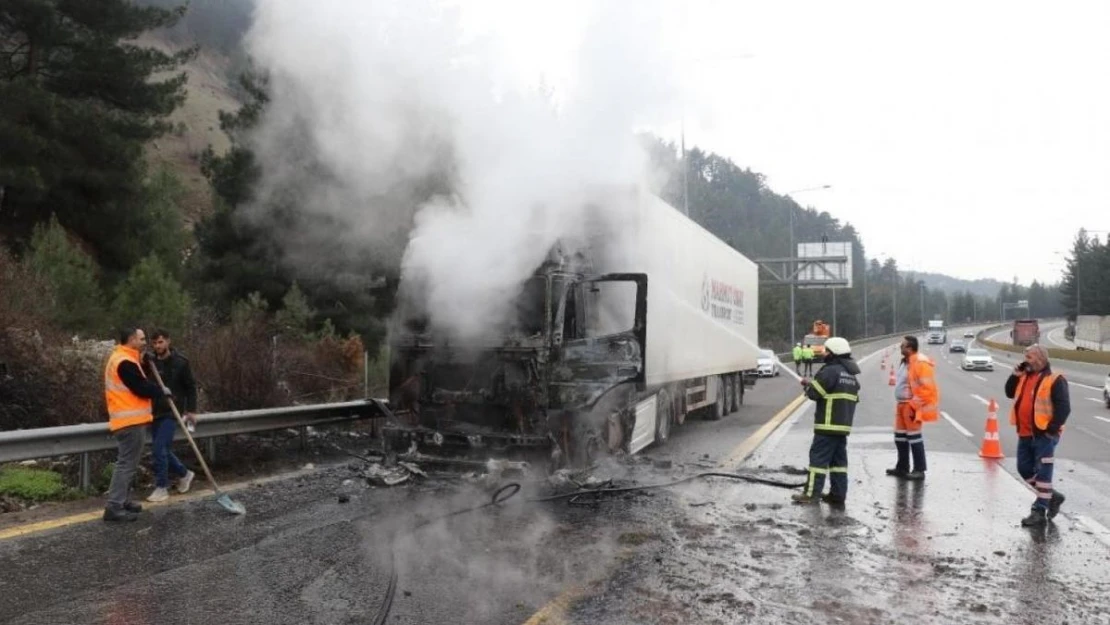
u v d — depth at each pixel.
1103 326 67.19
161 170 20.66
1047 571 5.86
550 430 8.77
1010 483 9.23
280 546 6.12
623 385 9.95
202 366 10.41
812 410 18.38
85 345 10.69
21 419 8.55
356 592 5.14
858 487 8.91
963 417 16.67
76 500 7.39
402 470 8.64
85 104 18.50
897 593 5.31
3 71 18.56
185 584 5.23
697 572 5.68
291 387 12.52
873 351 69.88
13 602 4.85
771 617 4.83
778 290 63.25
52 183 17.81
